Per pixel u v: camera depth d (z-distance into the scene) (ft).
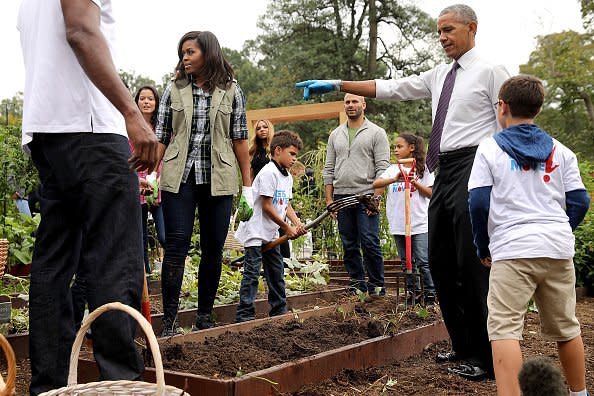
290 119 43.50
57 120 9.21
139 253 9.39
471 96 13.34
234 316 20.36
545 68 108.37
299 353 13.48
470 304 13.39
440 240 13.98
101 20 9.56
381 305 19.27
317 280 25.40
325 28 107.65
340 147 22.50
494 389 12.80
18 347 14.46
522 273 10.43
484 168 10.94
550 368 6.73
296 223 21.17
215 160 15.49
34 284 9.55
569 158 10.95
